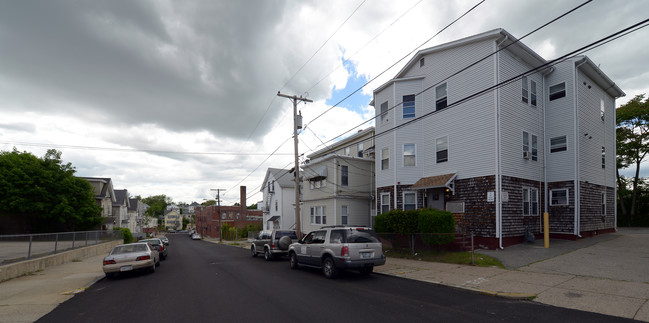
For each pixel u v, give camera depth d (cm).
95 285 1136
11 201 2952
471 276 1035
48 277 1309
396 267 1284
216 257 2177
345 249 1080
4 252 1412
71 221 3275
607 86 2108
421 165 1911
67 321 677
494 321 617
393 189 1984
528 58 1744
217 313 706
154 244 2180
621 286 816
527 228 1602
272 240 1808
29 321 682
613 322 593
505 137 1574
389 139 2045
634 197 2811
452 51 1797
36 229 3272
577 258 1195
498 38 1590
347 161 2623
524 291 825
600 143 2023
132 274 1382
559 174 1773
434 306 730
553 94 1847
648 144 2692
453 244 1440
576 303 711
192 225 13450
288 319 650
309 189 2966
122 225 5634
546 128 1852
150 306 788
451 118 1764
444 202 1758
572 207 1702
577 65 1783
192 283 1102
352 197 2597
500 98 1573
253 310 723
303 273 1272
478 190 1588
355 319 642
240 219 6694
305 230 2989
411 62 2014
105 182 4356
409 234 1562
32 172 3103
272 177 4178
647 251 1288
